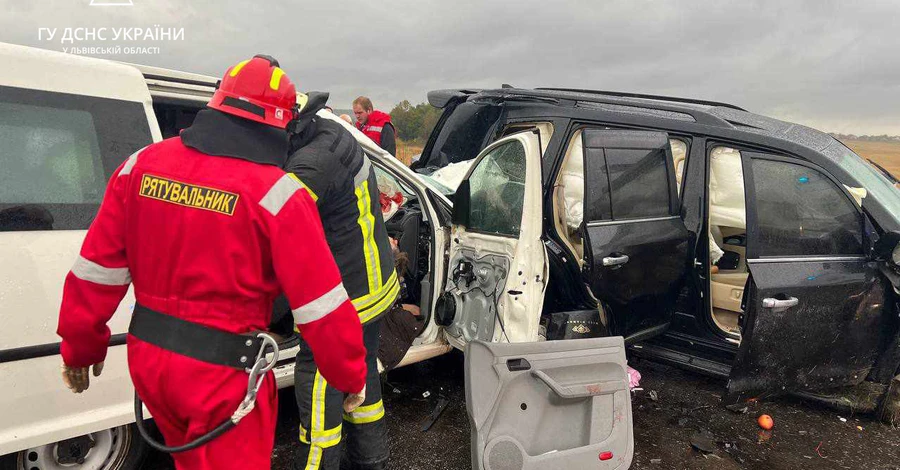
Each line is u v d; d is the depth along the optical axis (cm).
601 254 292
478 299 310
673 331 361
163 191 143
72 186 204
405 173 320
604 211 303
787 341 296
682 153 372
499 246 304
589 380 253
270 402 162
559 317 299
